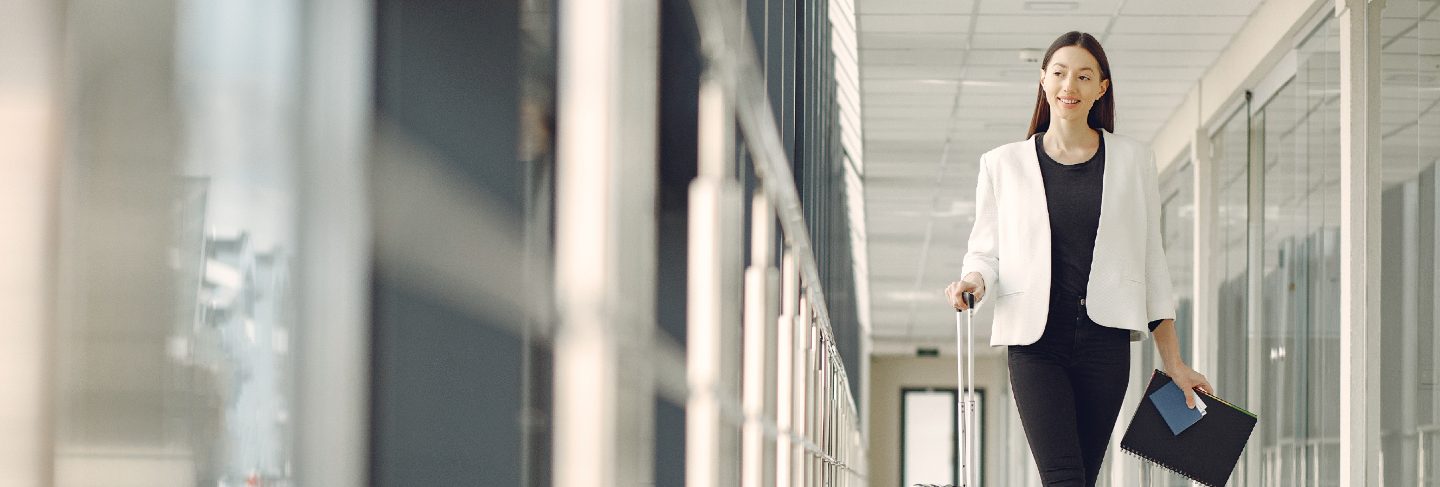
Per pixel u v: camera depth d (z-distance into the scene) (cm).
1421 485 521
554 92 69
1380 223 591
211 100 38
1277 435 794
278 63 42
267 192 41
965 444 336
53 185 33
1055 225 324
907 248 1820
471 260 58
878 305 2452
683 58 119
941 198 1476
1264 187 845
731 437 143
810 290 347
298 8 43
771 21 256
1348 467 597
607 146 69
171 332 37
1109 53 945
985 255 333
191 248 37
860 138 1206
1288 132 787
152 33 36
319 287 45
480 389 58
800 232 284
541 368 65
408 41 54
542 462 64
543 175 67
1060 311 323
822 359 441
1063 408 320
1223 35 895
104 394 34
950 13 864
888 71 998
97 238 34
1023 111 1101
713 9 122
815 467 377
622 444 73
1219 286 972
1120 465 1284
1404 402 550
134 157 35
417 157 54
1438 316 502
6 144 32
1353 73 611
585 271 68
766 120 196
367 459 50
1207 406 343
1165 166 1150
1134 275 323
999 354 2802
